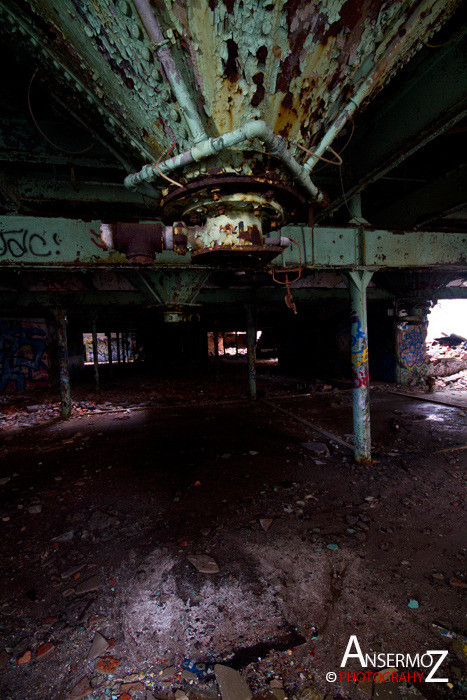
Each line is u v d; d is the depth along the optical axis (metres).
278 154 1.85
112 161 3.54
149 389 10.69
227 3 1.41
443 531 2.88
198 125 1.80
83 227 3.16
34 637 1.96
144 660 1.81
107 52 1.77
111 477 4.18
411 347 10.08
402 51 2.01
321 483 3.83
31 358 10.87
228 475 4.12
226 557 2.63
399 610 2.08
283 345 15.10
